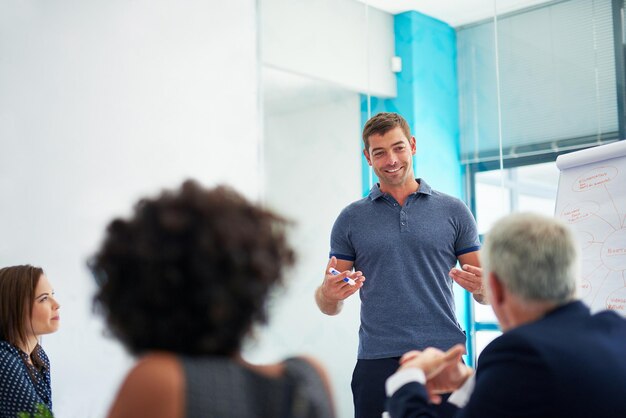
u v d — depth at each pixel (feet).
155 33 13.29
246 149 14.80
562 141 12.50
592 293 7.95
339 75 14.78
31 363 7.52
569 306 4.10
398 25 14.24
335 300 8.25
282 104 15.17
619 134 11.94
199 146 13.88
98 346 11.71
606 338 3.97
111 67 12.52
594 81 12.23
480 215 13.25
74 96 11.93
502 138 13.14
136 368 2.57
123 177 12.52
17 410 6.66
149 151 13.00
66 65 11.85
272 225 2.91
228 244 2.68
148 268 2.64
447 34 13.82
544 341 3.86
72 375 11.37
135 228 2.73
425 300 8.02
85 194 11.90
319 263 14.62
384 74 14.34
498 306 4.27
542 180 12.66
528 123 12.87
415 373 4.29
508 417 3.84
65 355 11.32
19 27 11.27
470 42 13.57
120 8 12.73
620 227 7.98
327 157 14.67
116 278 2.70
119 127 12.55
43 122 11.45
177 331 2.66
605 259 7.98
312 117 14.96
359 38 14.60
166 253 2.64
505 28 13.19
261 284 2.76
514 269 4.06
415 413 4.04
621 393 3.78
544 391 3.77
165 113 13.35
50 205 11.41
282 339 14.58
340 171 14.56
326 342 14.34
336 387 14.16
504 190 13.03
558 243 4.05
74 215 11.70
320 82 14.94
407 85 14.08
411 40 14.07
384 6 14.34
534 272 4.01
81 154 11.93
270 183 15.10
